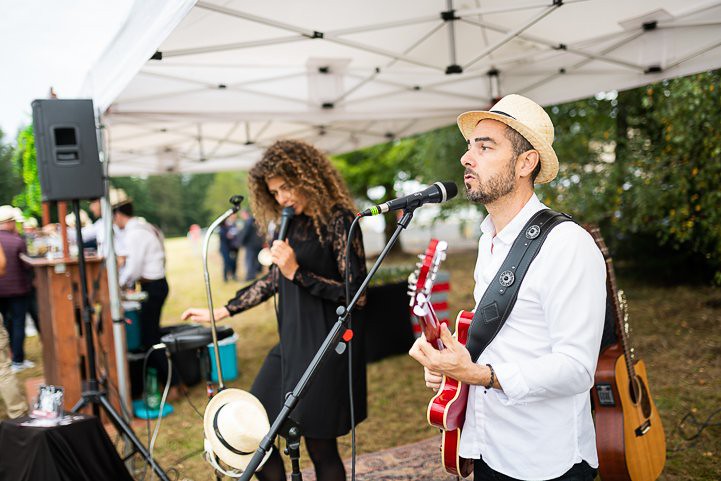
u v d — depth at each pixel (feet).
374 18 11.68
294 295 7.63
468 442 5.37
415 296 5.02
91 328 9.61
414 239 65.67
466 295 29.12
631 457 7.34
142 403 15.07
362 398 7.72
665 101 18.88
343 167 43.91
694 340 18.44
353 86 15.31
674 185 20.27
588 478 4.99
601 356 7.63
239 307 8.50
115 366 13.85
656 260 27.32
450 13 11.39
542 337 4.83
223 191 121.08
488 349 5.05
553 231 4.82
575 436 4.90
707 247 21.13
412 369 17.51
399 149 42.75
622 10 11.55
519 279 4.85
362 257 7.63
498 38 13.67
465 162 5.14
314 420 7.32
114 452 9.08
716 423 11.64
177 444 12.69
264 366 8.08
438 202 5.84
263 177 8.02
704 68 11.71
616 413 7.38
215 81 14.07
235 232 42.14
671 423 12.05
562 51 14.35
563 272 4.63
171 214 153.28
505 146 4.96
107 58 11.02
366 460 11.18
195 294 37.55
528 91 15.51
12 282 19.65
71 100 9.82
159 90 13.67
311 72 14.99
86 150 9.86
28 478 8.26
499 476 5.15
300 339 7.52
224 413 6.92
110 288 12.73
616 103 24.00
